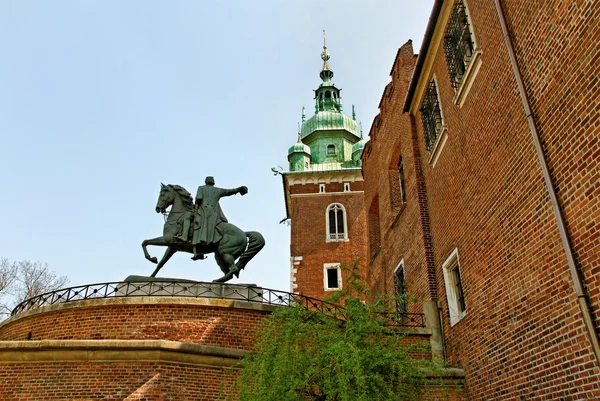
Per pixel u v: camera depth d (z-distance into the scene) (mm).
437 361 13508
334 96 63500
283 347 10703
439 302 16891
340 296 12453
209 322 14664
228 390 13250
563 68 9500
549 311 10148
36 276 41125
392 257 23453
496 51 12477
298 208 50375
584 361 9016
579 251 9125
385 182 25906
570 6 9258
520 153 11312
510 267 11836
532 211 10812
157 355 12938
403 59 23281
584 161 8914
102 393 12570
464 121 14914
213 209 18281
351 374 9742
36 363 12969
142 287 15750
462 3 15078
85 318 14750
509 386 11719
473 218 14117
